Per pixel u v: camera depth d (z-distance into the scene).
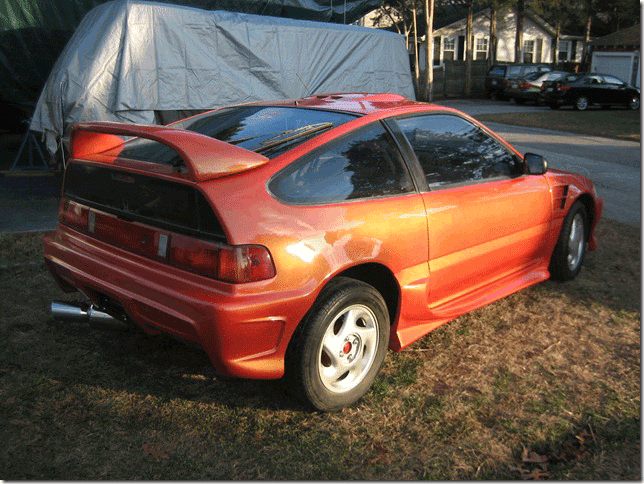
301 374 2.95
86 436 2.88
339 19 11.05
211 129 3.65
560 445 2.95
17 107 9.94
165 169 2.97
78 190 3.48
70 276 3.38
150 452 2.78
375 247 3.17
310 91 8.46
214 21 7.43
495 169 4.18
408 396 3.32
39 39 9.48
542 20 40.59
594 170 10.78
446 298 3.85
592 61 37.09
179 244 2.85
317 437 2.93
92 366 3.54
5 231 6.01
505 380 3.52
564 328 4.25
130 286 2.99
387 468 2.72
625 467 2.75
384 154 3.43
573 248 5.11
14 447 2.77
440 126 3.86
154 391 3.30
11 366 3.48
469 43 34.72
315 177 3.08
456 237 3.71
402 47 9.59
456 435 2.97
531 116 22.12
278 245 2.79
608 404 3.29
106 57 6.75
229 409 3.15
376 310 3.22
